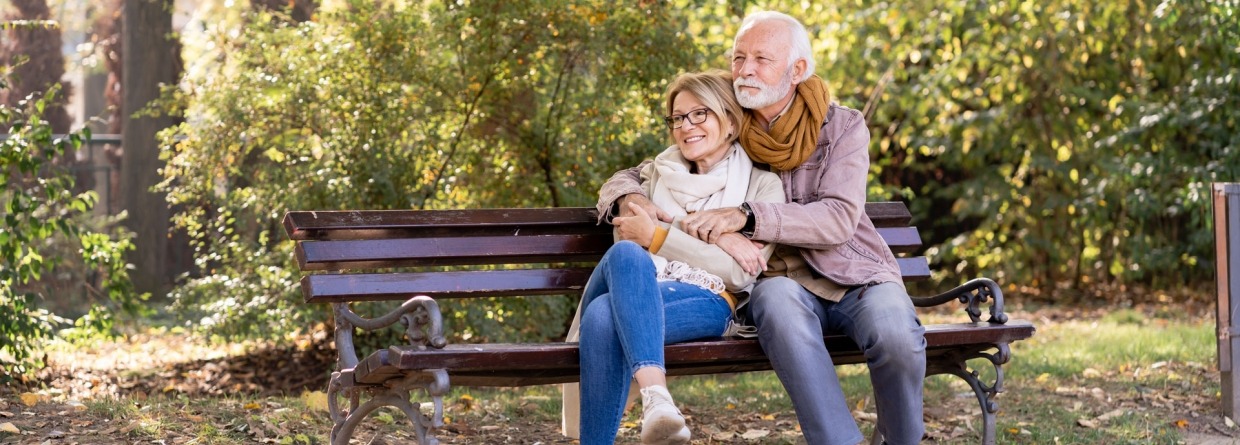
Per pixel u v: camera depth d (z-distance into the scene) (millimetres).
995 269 11539
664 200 3432
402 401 2938
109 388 5680
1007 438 4227
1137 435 4211
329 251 3252
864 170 3424
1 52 13664
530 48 5906
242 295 6168
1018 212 11133
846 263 3365
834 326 3371
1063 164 10594
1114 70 10523
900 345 3094
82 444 3506
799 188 3463
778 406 4848
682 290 3201
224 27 6676
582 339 2961
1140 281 11359
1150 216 10438
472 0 5777
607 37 5934
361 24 5914
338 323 3271
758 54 3404
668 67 6082
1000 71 10289
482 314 6043
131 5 10664
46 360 5934
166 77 10648
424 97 5977
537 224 3582
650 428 2781
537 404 4789
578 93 6156
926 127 11297
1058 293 11125
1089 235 11195
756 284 3312
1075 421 4473
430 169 6176
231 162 6164
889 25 10258
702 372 3430
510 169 6379
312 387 5848
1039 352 6527
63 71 13812
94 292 7867
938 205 12375
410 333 2828
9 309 5223
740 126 3445
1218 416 4613
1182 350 6344
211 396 5543
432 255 3395
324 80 5941
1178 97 10062
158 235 10656
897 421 3180
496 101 6148
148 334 8148
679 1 7207
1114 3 9578
